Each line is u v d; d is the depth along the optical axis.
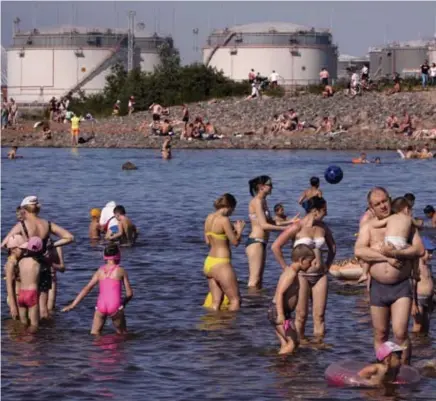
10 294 17.52
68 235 17.69
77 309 18.50
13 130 82.75
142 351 15.77
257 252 20.36
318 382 14.22
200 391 13.84
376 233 14.54
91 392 13.81
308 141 70.69
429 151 62.78
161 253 24.80
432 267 21.89
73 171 52.28
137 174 50.34
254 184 20.53
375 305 14.58
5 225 30.39
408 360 14.52
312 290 16.47
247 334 16.75
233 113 80.25
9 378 14.38
